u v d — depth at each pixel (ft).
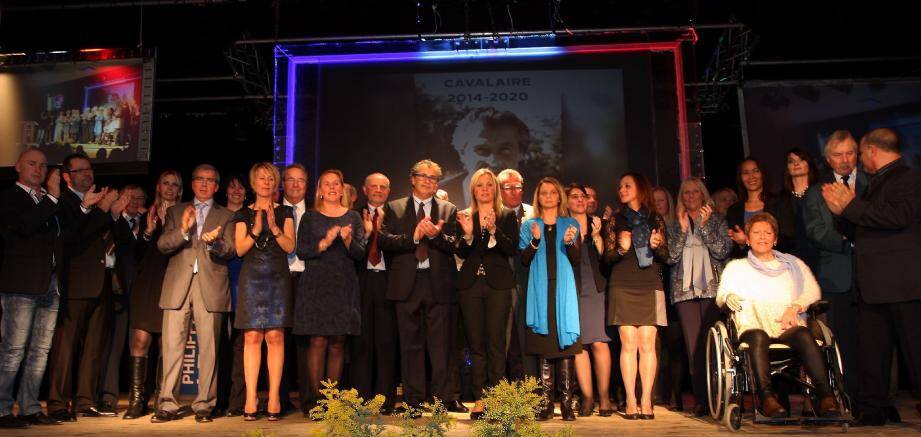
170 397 14.46
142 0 22.61
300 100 22.90
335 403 7.88
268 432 12.46
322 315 14.16
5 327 13.66
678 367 15.53
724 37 24.09
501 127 22.88
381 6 23.02
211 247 14.26
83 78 23.70
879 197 12.60
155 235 15.83
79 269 15.08
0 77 23.81
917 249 12.33
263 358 17.47
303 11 23.29
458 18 23.34
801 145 24.66
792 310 12.67
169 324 14.55
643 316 14.28
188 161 30.32
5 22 23.56
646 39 22.66
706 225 14.71
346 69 23.07
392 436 8.12
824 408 11.73
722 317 14.30
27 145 23.54
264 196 14.73
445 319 14.69
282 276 14.43
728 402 12.06
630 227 14.66
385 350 14.87
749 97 24.89
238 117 27.58
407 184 22.75
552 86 22.89
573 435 8.48
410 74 23.08
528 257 14.23
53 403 14.62
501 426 8.07
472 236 14.20
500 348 13.96
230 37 24.39
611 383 17.17
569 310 13.99
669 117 22.48
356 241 14.44
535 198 15.11
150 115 23.36
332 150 22.75
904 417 13.84
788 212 14.70
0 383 13.44
